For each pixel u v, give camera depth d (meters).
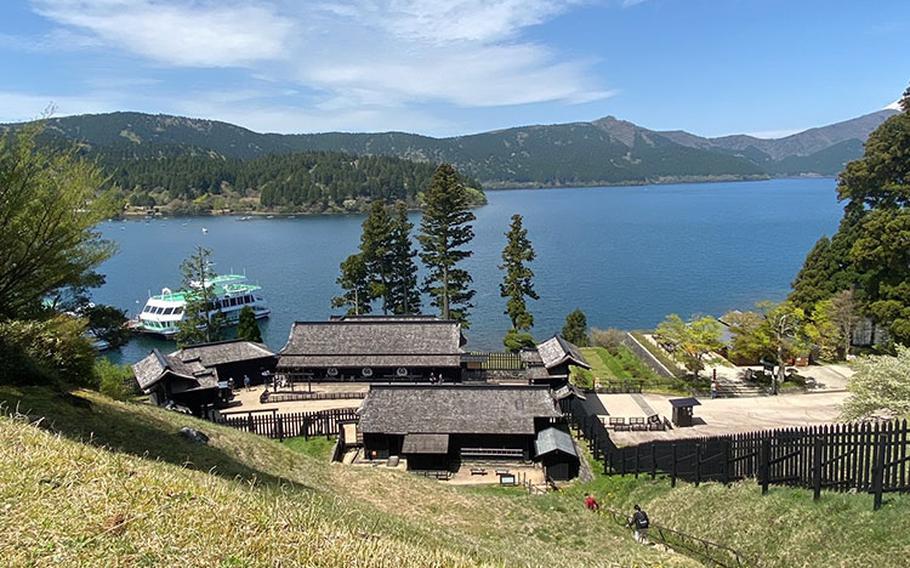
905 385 27.45
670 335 51.34
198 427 22.53
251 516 9.26
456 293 63.62
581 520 21.98
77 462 10.08
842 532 14.40
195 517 8.78
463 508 21.73
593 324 82.25
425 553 9.73
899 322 44.44
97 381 26.11
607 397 44.56
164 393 38.72
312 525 9.62
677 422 37.81
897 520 13.77
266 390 46.22
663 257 130.75
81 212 20.50
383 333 49.62
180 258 138.25
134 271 124.00
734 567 15.78
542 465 32.28
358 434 35.97
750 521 17.03
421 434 32.69
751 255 130.75
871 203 56.09
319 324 50.69
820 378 48.03
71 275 21.28
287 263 130.00
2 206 18.22
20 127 19.25
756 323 49.91
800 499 16.67
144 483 9.67
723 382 47.59
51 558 7.18
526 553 16.20
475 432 32.72
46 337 21.73
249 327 57.47
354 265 63.72
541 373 43.59
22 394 17.08
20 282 20.20
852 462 16.75
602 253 137.12
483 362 53.28
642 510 21.78
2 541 7.34
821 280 56.59
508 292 59.44
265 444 23.53
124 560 7.41
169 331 78.69
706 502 19.80
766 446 18.47
